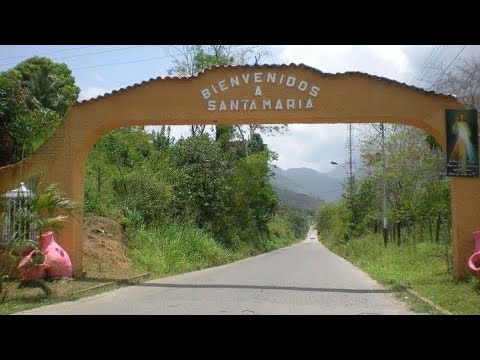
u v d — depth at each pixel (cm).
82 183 1595
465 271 1406
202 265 2384
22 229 1304
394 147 2859
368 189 4181
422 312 1069
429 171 2448
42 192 1290
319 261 3111
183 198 2859
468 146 1418
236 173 3766
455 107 1444
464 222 1416
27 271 1302
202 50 4022
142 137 3159
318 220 11062
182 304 1145
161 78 1533
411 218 2798
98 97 1551
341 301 1235
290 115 1495
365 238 3788
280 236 7469
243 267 2448
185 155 3038
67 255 1443
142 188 2489
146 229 2305
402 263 2100
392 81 1462
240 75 1516
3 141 1900
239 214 3906
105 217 2052
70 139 1555
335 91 1482
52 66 3622
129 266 1845
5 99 1914
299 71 1499
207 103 1520
